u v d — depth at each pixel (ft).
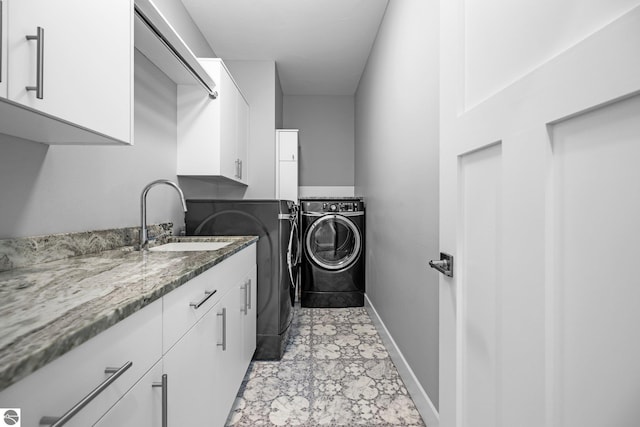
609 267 1.62
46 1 2.47
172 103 7.23
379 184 9.14
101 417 1.84
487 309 2.69
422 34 5.46
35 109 2.38
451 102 3.24
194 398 3.36
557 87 1.88
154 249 5.76
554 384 1.94
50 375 1.49
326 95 15.10
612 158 1.60
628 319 1.52
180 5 8.09
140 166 5.92
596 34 1.62
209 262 3.73
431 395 4.91
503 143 2.39
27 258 3.48
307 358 7.38
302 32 9.68
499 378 2.50
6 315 1.83
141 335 2.31
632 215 1.51
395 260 7.22
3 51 2.12
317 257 11.43
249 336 6.36
